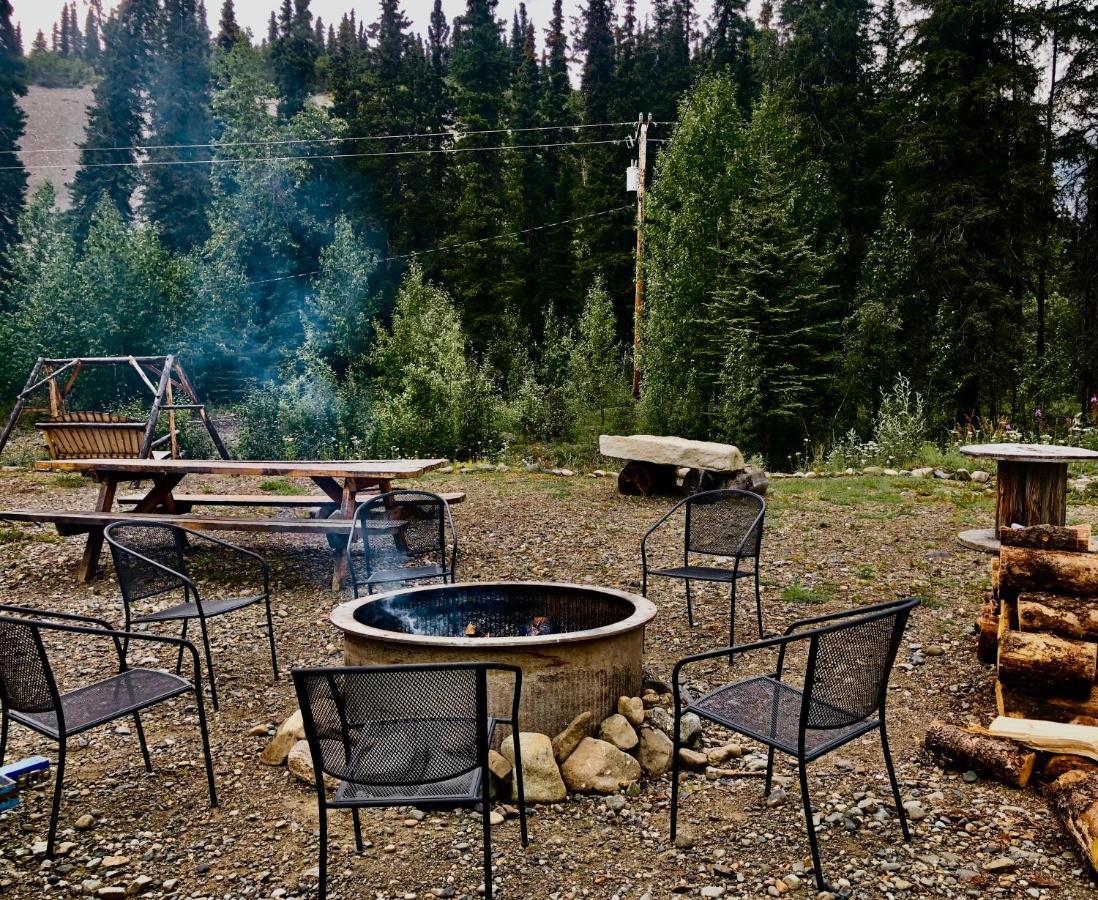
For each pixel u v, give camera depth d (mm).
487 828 2441
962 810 3059
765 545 7723
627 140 20516
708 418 17266
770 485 11258
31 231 22719
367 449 14969
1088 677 3389
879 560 7090
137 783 3363
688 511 5453
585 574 6820
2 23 41062
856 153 23797
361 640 3559
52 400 12508
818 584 6359
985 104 19594
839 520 8859
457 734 2453
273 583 6668
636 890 2604
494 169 42719
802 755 2627
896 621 2891
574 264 36781
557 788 3211
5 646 2830
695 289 18609
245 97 30062
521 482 11867
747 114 29906
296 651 5074
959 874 2637
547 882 2656
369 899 2561
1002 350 19172
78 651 5090
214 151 31531
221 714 4109
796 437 19188
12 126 40062
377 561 7105
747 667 4676
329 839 2932
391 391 16516
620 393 18312
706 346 18422
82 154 42938
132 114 44031
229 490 11836
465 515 9344
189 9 61281
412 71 48000
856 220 23703
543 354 22219
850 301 21172
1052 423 16031
